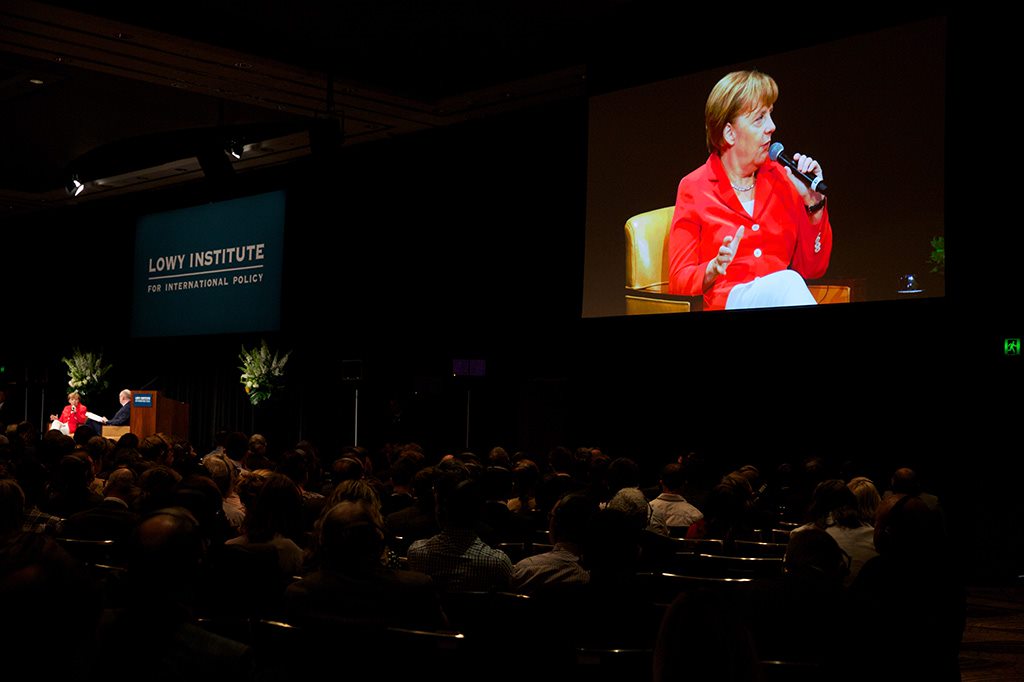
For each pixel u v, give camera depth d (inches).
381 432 596.4
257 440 314.3
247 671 75.6
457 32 420.5
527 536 225.8
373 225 589.3
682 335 431.2
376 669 104.8
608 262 420.8
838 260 353.4
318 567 150.6
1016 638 261.1
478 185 536.7
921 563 114.3
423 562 157.2
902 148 339.6
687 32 400.8
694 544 201.9
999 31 329.1
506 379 532.7
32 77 472.4
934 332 353.7
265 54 424.8
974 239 328.8
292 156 604.4
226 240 645.9
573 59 433.7
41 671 47.8
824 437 390.6
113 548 155.6
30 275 808.3
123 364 765.3
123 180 658.8
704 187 390.3
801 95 365.4
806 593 113.0
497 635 107.3
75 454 231.8
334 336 607.2
